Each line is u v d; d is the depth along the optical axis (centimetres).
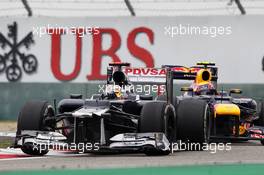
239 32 7331
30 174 2509
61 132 4284
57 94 7675
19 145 3812
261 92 7262
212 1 7456
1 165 3209
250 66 7312
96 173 2572
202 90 5156
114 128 3894
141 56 7550
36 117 3812
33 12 7762
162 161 3366
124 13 7631
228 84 7338
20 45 7800
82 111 3703
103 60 7644
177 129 4166
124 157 3678
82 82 7656
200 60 7419
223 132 4912
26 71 7731
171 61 7488
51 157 3753
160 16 7512
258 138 4969
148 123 3688
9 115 7681
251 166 2842
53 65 7712
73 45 7700
